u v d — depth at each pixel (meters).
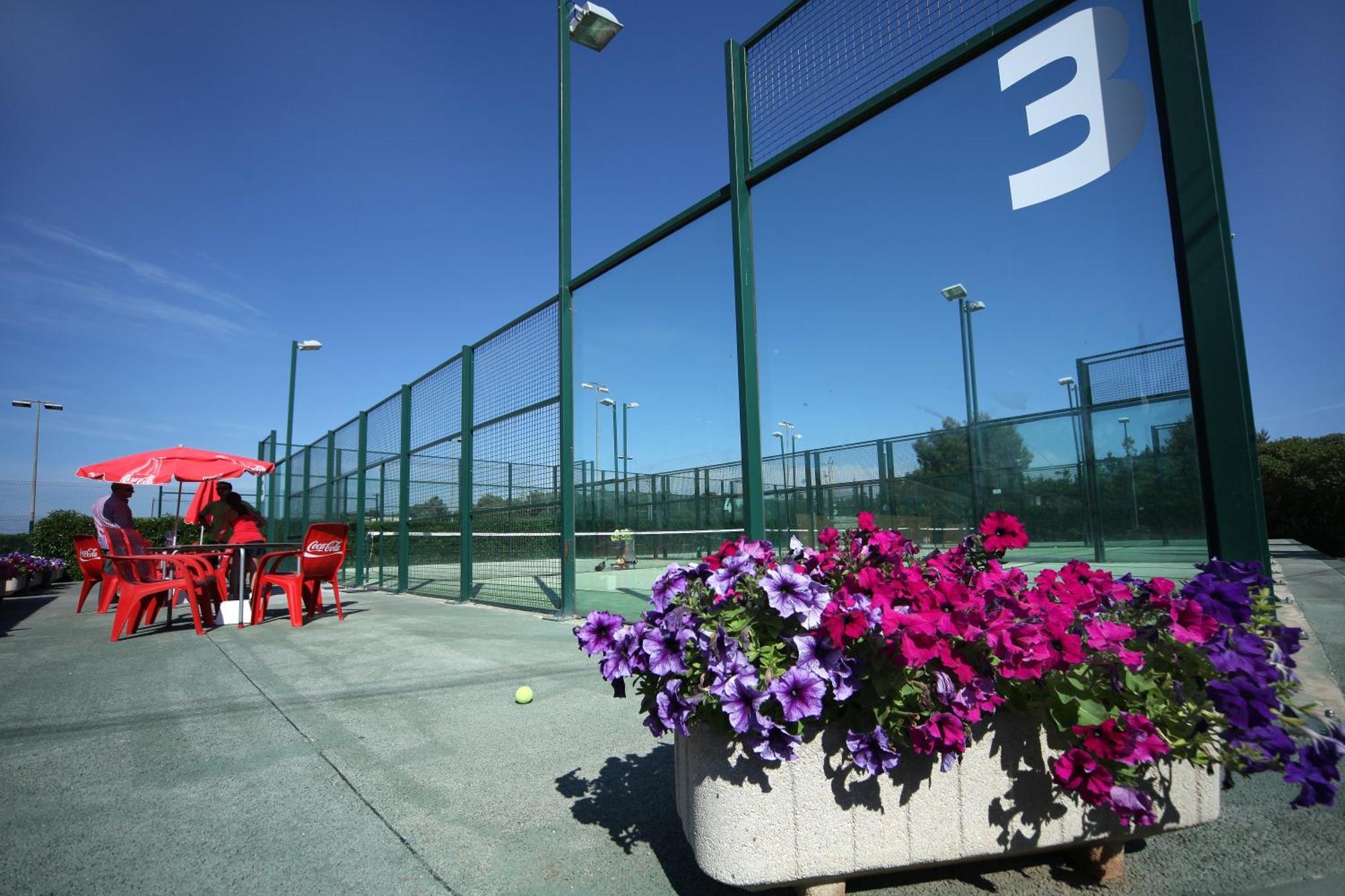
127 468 8.77
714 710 1.75
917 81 4.26
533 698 4.07
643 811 2.54
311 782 2.84
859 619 1.67
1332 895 1.84
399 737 3.40
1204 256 2.94
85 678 4.75
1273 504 19.05
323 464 14.08
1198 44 3.04
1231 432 2.80
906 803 1.80
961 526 5.31
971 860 1.85
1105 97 3.45
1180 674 1.89
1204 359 2.89
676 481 8.47
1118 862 1.99
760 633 1.85
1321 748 1.63
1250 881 1.95
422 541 10.30
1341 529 17.56
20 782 2.86
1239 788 2.58
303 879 2.08
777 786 1.75
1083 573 2.07
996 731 1.86
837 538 2.14
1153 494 4.29
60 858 2.21
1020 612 1.86
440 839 2.34
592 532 7.66
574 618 6.98
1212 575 2.09
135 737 3.43
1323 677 3.52
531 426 7.79
